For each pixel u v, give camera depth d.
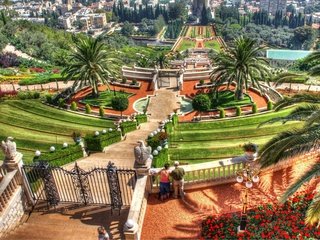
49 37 101.19
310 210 14.03
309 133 16.38
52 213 17.61
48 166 17.62
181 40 178.25
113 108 43.22
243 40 44.47
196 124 38.50
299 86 54.59
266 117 39.12
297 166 21.02
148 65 80.56
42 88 55.31
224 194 19.23
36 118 40.31
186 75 55.59
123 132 34.97
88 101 49.03
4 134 34.12
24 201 17.84
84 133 35.69
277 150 16.75
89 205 17.92
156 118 43.69
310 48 176.38
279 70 63.66
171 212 17.98
